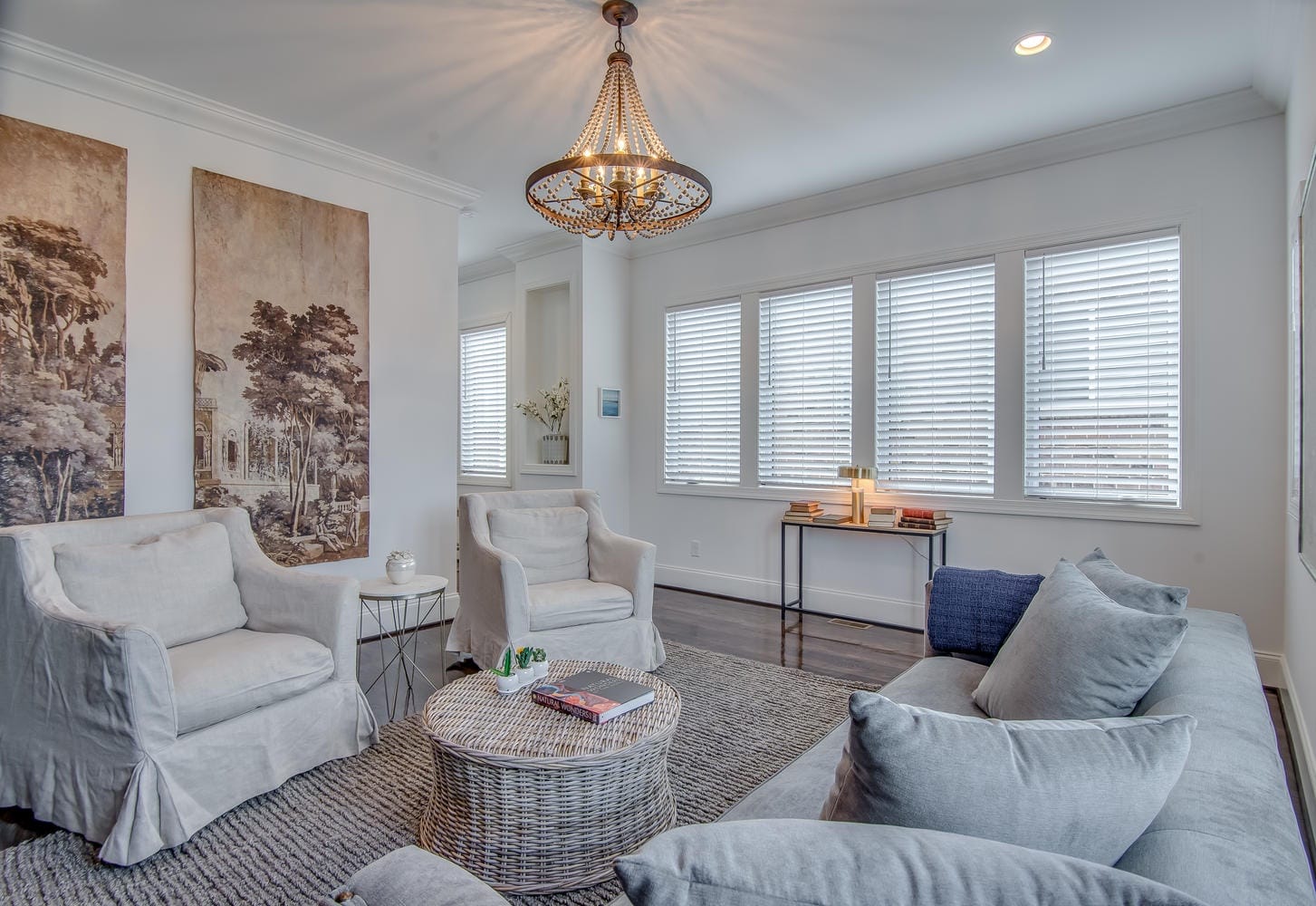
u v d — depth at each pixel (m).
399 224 4.19
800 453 4.80
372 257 4.05
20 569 2.14
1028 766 0.82
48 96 2.92
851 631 4.22
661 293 5.54
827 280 4.65
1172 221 3.44
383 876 0.96
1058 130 3.60
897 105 3.37
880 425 4.43
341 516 3.87
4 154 2.80
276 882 1.83
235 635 2.53
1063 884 0.66
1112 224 3.60
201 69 3.05
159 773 1.95
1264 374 3.21
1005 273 3.94
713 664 3.60
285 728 2.32
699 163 4.05
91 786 1.99
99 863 1.91
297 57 2.96
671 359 5.49
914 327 4.29
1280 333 3.17
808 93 3.27
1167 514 3.45
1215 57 2.91
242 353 3.49
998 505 3.95
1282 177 3.17
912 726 0.84
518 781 1.77
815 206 4.61
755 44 2.87
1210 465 3.34
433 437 4.35
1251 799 0.88
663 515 5.54
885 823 0.84
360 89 3.23
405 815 2.14
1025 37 2.79
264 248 3.58
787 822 0.78
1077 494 3.74
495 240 5.59
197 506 3.33
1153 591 1.70
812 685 3.29
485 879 1.78
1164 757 0.85
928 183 4.17
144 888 1.81
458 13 2.66
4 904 1.74
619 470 5.66
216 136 3.42
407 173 4.14
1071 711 1.47
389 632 4.12
